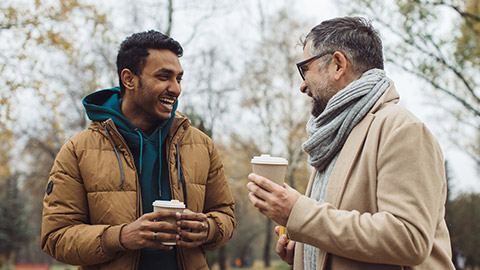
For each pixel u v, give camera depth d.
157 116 2.47
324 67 2.12
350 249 1.71
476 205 22.12
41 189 24.70
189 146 2.66
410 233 1.65
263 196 1.85
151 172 2.51
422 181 1.71
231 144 25.14
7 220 33.94
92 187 2.36
